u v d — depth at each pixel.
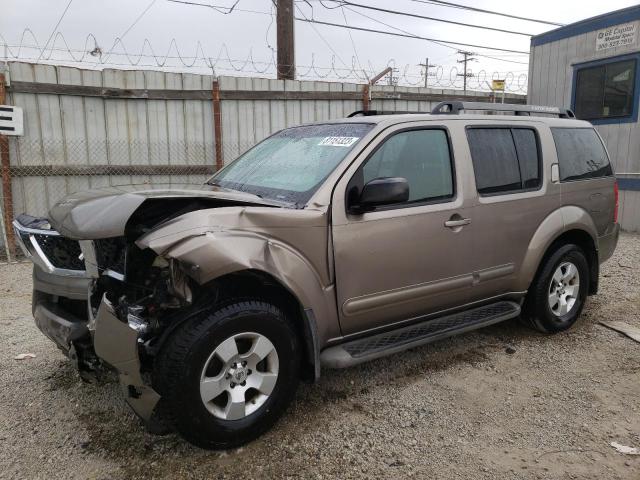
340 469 2.99
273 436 3.29
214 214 3.02
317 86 10.12
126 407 3.62
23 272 7.39
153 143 9.12
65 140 8.55
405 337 3.78
